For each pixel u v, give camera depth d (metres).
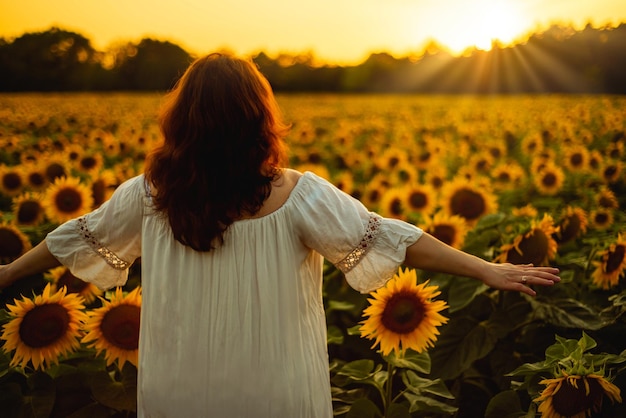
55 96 44.50
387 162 9.27
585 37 39.41
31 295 3.26
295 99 45.69
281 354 2.01
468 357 3.04
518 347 3.15
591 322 2.96
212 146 1.97
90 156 7.28
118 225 2.16
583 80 39.06
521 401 2.90
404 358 2.71
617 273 3.24
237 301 2.02
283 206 2.05
